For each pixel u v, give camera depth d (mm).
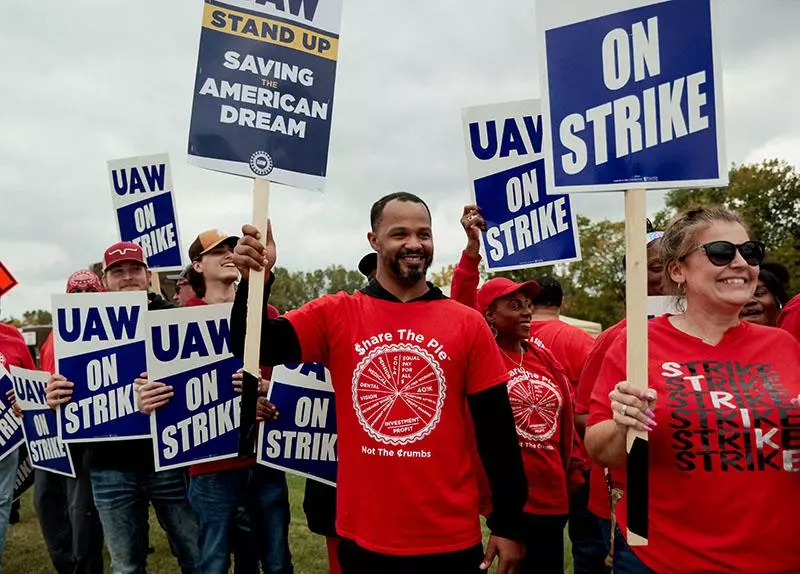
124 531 3387
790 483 1873
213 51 2441
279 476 3504
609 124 2078
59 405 3393
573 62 2105
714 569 1867
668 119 2047
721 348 2057
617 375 2129
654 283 3172
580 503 3654
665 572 1947
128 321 3428
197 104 2414
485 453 2258
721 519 1877
